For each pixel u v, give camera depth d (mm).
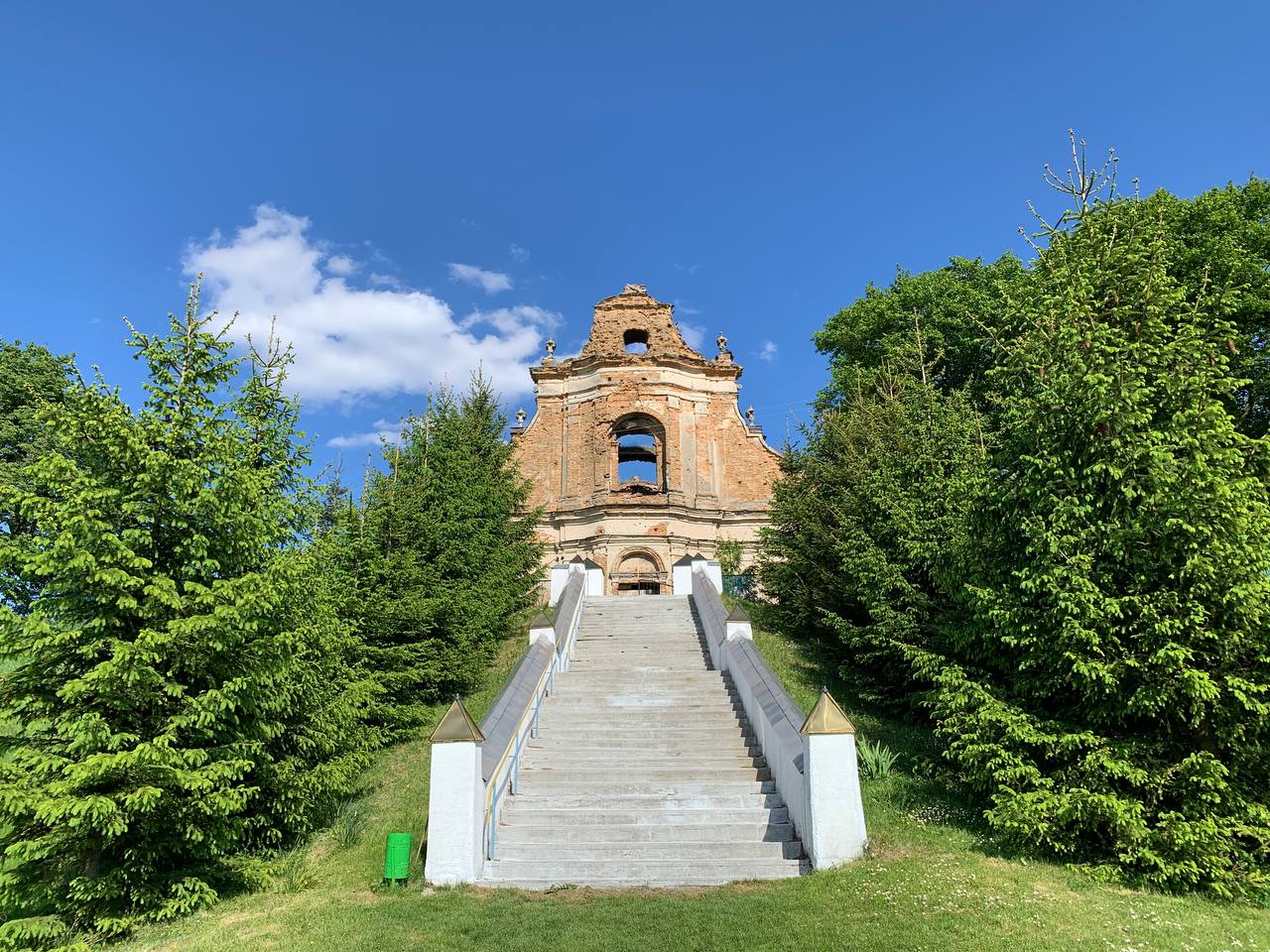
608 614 23688
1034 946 7816
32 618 9719
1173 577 10289
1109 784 10469
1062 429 11680
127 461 10609
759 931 8648
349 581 18031
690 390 36062
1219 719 10094
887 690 17422
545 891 10438
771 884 10328
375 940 8852
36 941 9438
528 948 8531
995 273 30172
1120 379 11000
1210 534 10102
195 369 11469
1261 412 20484
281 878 11305
